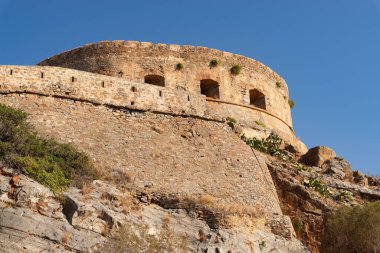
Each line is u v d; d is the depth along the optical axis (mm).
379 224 31672
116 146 32625
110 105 35062
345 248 31969
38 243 24188
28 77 33875
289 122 50031
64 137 31922
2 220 24359
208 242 28141
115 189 28797
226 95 45062
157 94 36500
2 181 25781
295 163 39500
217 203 30953
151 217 28516
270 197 33594
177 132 35438
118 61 43781
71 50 45219
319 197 35531
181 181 31766
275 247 29906
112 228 25984
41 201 25672
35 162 27297
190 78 44469
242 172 34062
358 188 39062
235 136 36781
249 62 47094
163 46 44781
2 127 28281
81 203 26203
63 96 34188
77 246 24766
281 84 49531
